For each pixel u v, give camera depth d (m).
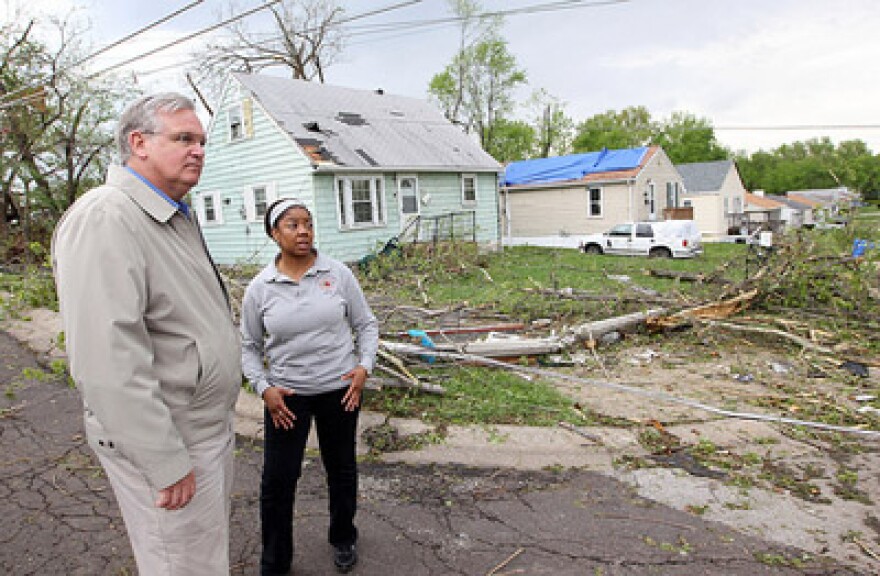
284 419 2.55
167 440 1.62
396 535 3.08
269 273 2.61
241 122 17.41
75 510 3.38
